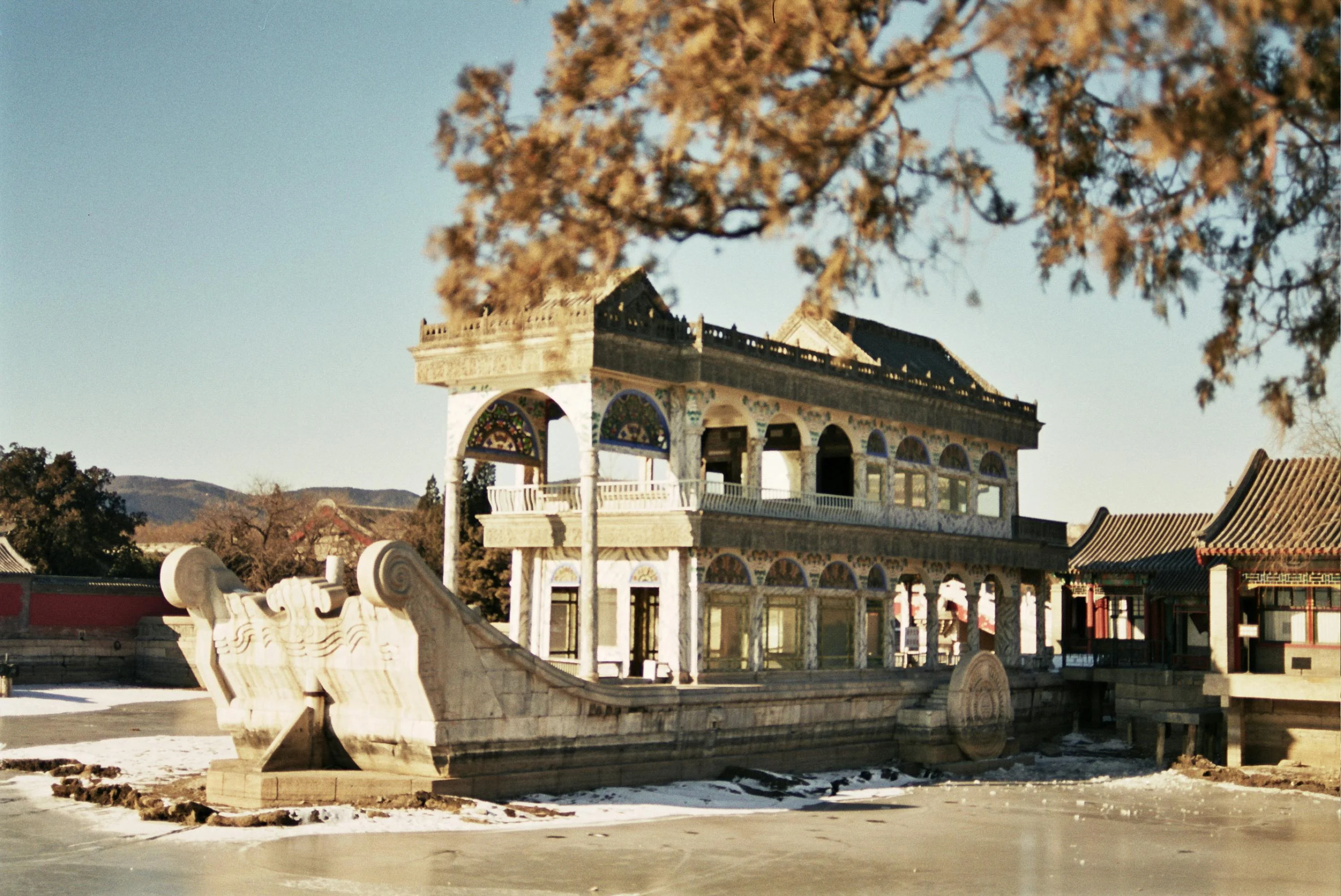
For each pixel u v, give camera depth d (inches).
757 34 543.5
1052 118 576.4
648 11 573.0
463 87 610.5
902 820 1465.3
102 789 1307.8
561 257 589.6
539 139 595.2
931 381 2154.3
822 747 1838.1
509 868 1077.8
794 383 1866.4
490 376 1665.8
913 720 1945.1
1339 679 1865.2
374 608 1309.1
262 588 3376.0
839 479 2090.3
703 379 1717.5
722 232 585.6
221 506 3772.1
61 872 992.9
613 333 1604.3
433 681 1311.5
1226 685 1946.4
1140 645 2375.7
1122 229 571.2
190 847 1092.5
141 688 2869.1
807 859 1197.1
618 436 1673.2
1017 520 2361.0
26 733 1931.6
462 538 3184.1
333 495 4475.9
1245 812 1619.1
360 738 1371.8
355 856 1084.5
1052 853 1294.3
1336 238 588.7
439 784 1315.2
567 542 1803.6
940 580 2191.2
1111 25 474.3
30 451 3622.0
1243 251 595.2
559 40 594.9
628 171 588.4
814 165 557.0
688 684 1711.4
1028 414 2385.6
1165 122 504.4
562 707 1453.0
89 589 2930.6
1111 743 2257.6
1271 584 1962.4
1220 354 598.2
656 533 1712.6
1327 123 543.5
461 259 603.2
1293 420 593.3
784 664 1883.6
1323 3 477.7
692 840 1255.5
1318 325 587.2
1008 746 2076.8
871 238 576.7
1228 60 506.0
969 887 1107.3
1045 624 2452.0
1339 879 1209.4
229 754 1696.6
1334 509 1973.4
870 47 541.6
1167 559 2477.9
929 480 2169.0
